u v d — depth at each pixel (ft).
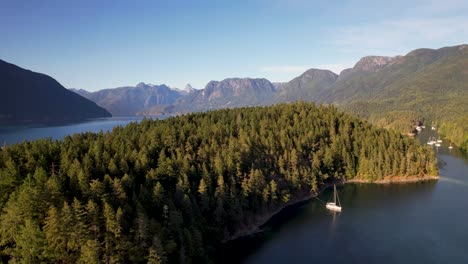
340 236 409.49
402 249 375.45
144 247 290.76
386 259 354.33
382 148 651.66
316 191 562.66
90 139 528.63
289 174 530.27
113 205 320.50
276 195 494.59
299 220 457.68
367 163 629.92
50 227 271.49
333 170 618.85
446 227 430.20
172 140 503.20
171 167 409.69
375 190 580.71
